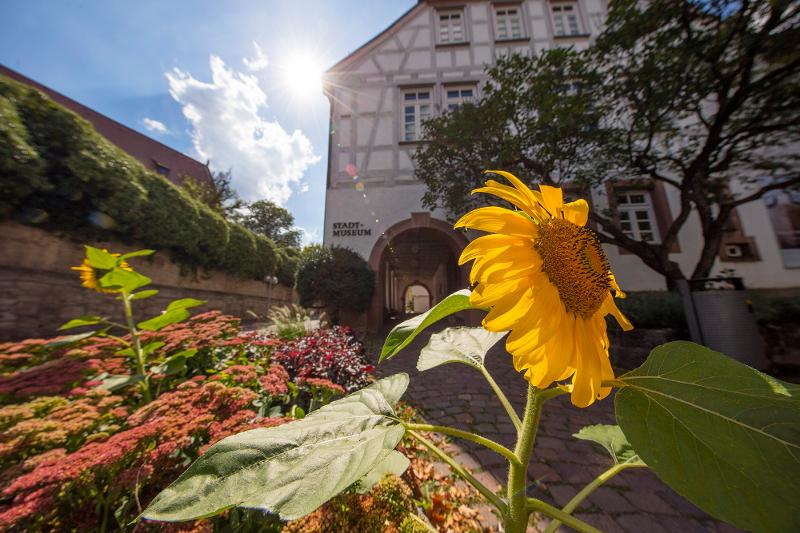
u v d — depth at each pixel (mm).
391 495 1296
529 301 598
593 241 708
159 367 2400
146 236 7906
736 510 353
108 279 2223
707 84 4875
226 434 1379
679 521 1874
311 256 9148
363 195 9930
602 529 1829
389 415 657
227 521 1188
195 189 16391
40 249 5934
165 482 1370
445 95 10602
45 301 5988
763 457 385
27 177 5426
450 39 11266
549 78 6074
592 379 591
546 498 2080
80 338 2385
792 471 365
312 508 369
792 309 4449
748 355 3818
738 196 7750
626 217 8812
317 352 3436
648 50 5223
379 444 511
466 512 1874
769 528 329
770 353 4250
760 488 362
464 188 7785
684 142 7328
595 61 6191
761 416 419
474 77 10617
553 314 599
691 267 8133
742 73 4859
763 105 5035
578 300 619
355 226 9742
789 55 4414
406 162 10047
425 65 10844
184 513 381
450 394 4102
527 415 689
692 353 512
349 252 9227
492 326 574
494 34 11117
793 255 7336
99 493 1174
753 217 7656
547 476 2312
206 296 10828
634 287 8289
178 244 8891
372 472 1213
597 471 2363
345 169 10133
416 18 11367
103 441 1494
